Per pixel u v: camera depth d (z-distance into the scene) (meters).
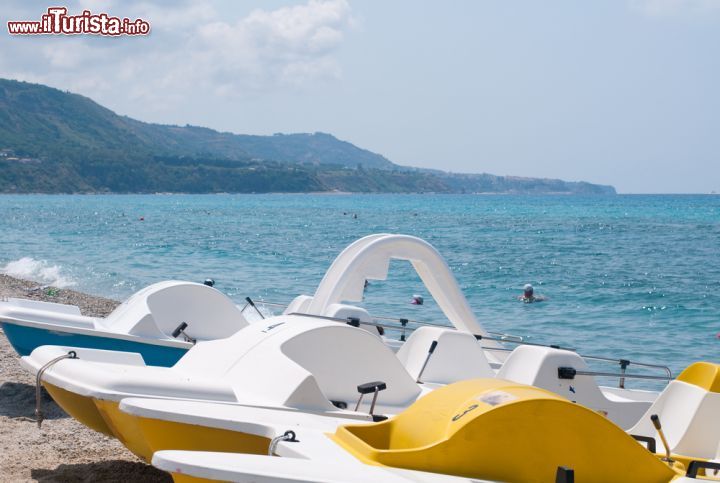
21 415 8.14
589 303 21.30
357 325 7.29
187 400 5.50
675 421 6.23
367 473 4.05
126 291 22.34
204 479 4.06
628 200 168.00
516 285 24.92
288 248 38.16
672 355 14.78
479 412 4.36
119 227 56.69
